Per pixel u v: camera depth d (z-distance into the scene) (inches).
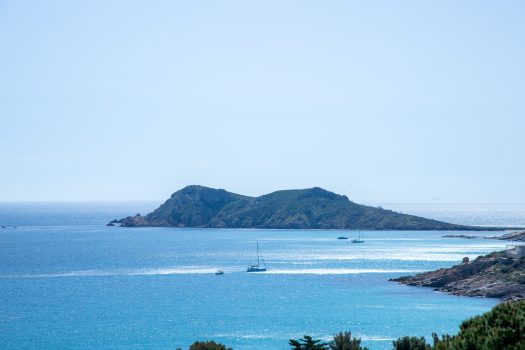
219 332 5718.5
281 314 6550.2
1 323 6294.3
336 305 6993.1
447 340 1950.1
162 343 5334.6
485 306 6688.0
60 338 5580.7
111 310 6963.6
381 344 5088.6
